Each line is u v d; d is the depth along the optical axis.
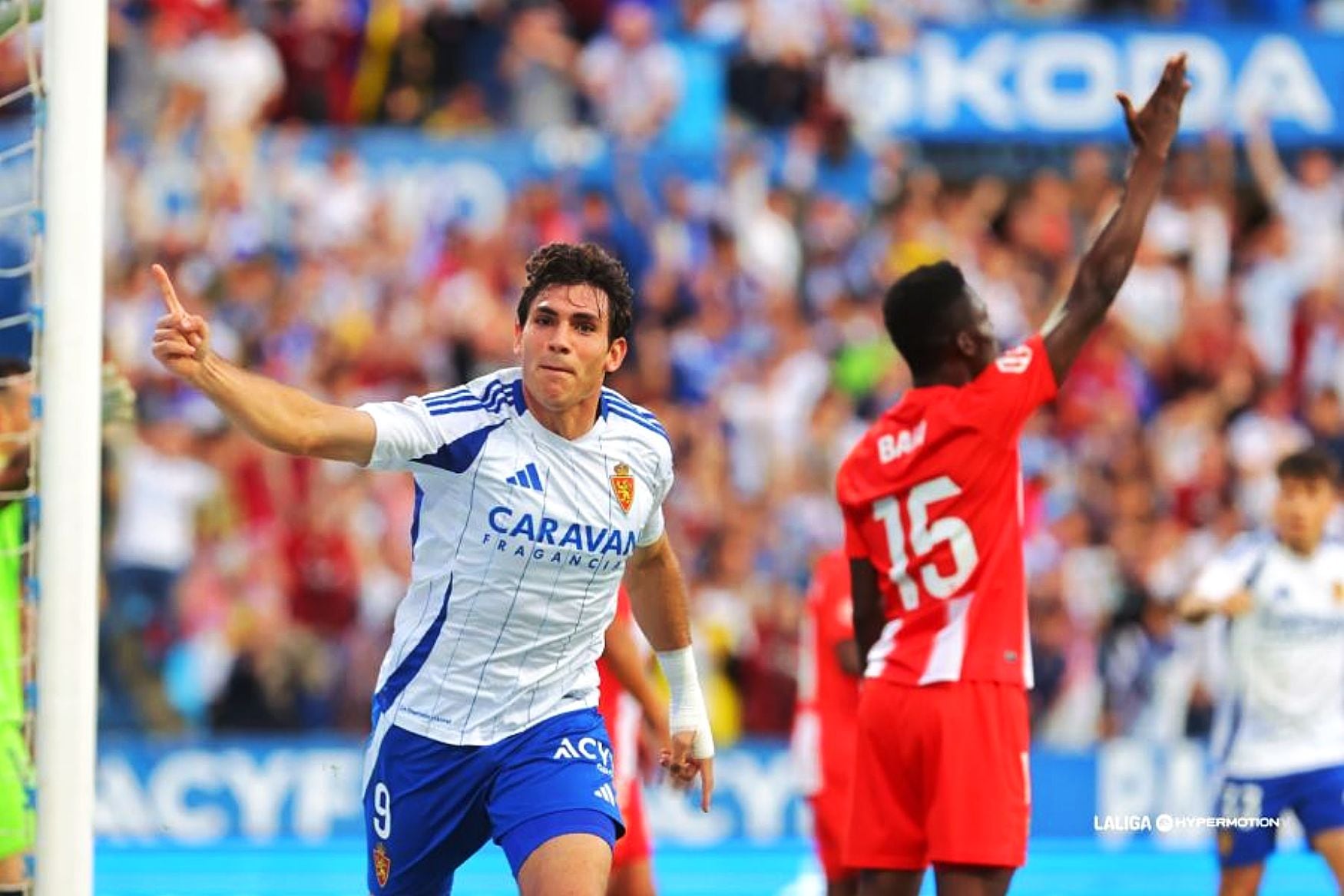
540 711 20.50
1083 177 69.06
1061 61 69.38
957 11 72.56
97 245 20.19
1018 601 24.03
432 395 19.98
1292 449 61.59
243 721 50.66
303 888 43.22
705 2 70.44
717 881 45.06
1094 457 59.88
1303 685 32.12
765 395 59.38
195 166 61.66
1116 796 50.16
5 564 23.84
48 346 20.02
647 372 59.62
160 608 51.28
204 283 59.84
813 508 55.72
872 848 24.33
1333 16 74.00
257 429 17.98
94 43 20.19
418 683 20.39
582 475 20.08
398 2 68.69
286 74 66.56
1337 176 71.00
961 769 23.47
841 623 30.69
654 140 67.12
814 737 31.38
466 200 63.72
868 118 69.00
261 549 51.97
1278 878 46.91
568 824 19.81
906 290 24.38
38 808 19.86
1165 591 54.56
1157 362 63.94
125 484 51.81
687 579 53.16
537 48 68.00
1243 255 69.75
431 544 20.19
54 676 19.89
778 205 65.44
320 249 61.44
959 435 23.83
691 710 22.42
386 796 20.70
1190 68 69.81
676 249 63.06
